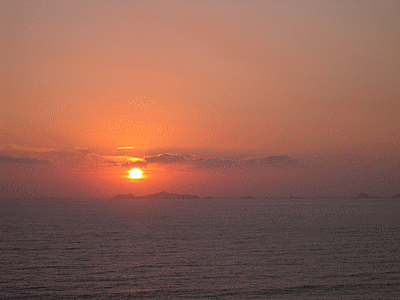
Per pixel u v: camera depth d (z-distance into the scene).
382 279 41.22
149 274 44.16
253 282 40.47
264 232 88.62
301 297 35.41
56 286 38.88
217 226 106.94
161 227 104.12
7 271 45.00
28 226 103.19
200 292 37.09
